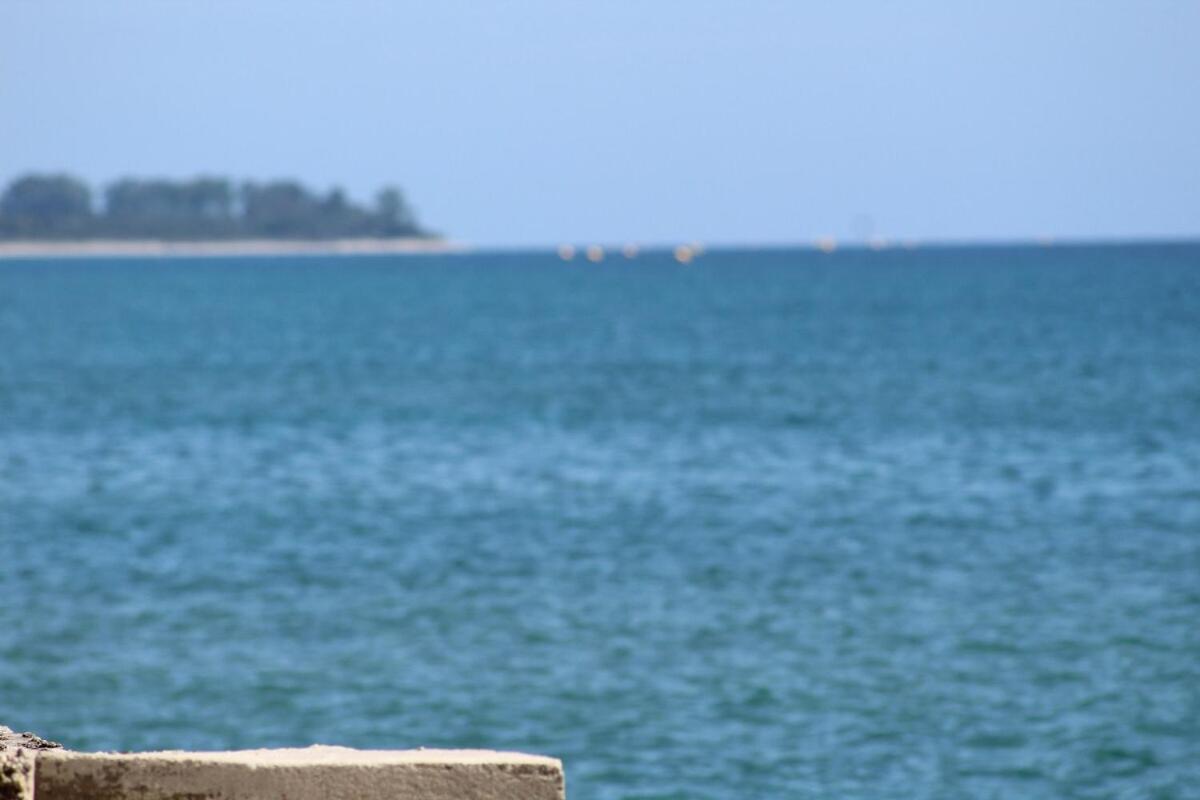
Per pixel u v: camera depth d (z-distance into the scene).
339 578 104.62
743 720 73.12
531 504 134.62
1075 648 84.69
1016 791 64.00
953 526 122.19
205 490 143.12
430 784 26.45
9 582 103.12
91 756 26.81
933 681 78.94
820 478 148.38
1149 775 65.69
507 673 81.06
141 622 92.00
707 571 106.00
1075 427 186.50
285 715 74.50
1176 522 122.25
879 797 63.22
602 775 65.88
